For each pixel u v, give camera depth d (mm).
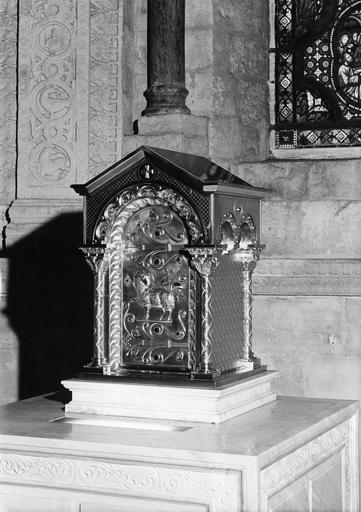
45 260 5977
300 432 3896
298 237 5754
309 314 5617
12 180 6273
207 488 3494
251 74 6508
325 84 6691
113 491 3645
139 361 4203
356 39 6629
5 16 6332
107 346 4238
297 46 6770
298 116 6734
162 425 4023
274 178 6051
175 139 5734
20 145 6090
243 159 6320
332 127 6641
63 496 3717
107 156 5961
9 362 6066
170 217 4168
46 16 6078
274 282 5660
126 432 3861
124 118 5988
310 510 4070
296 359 5641
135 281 4227
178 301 4148
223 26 6098
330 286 5559
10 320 6062
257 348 5715
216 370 4113
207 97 5934
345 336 5551
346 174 5898
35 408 4445
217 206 4102
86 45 6004
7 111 6301
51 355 5984
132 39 6121
